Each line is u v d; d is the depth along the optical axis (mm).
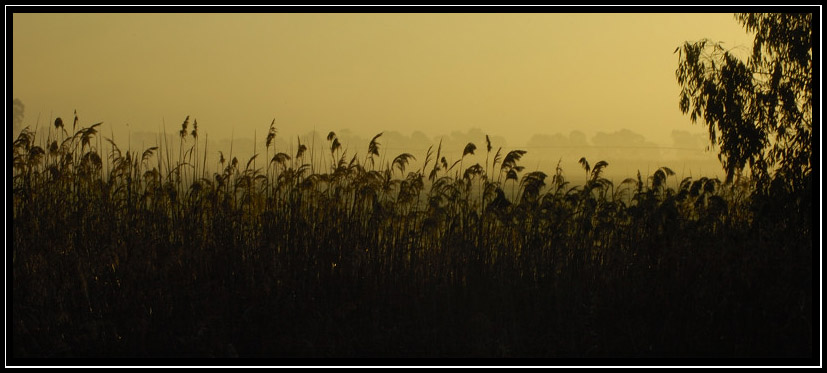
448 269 18047
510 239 18594
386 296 17375
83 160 18828
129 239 17641
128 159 18938
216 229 18172
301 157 19312
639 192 18906
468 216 18906
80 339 15750
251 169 19000
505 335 16172
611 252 18219
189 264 17469
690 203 19703
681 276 17016
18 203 18109
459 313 17109
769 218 19391
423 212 18922
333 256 17812
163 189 18672
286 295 16953
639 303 16875
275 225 18297
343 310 16656
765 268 16859
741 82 22797
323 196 19000
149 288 16672
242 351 15820
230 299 16828
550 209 18594
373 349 15828
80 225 18094
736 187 21781
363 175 19000
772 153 22281
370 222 18531
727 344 15773
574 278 17953
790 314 16047
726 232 18359
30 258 17203
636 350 15805
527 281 18031
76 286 16891
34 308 16234
